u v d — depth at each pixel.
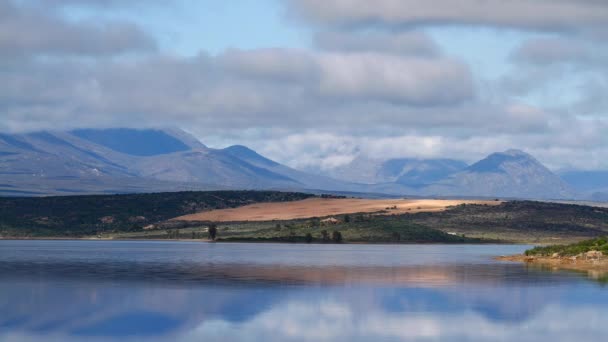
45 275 88.44
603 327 54.59
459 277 87.62
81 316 58.06
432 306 63.69
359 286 77.75
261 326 54.47
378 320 56.94
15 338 50.31
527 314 59.81
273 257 126.62
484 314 59.59
